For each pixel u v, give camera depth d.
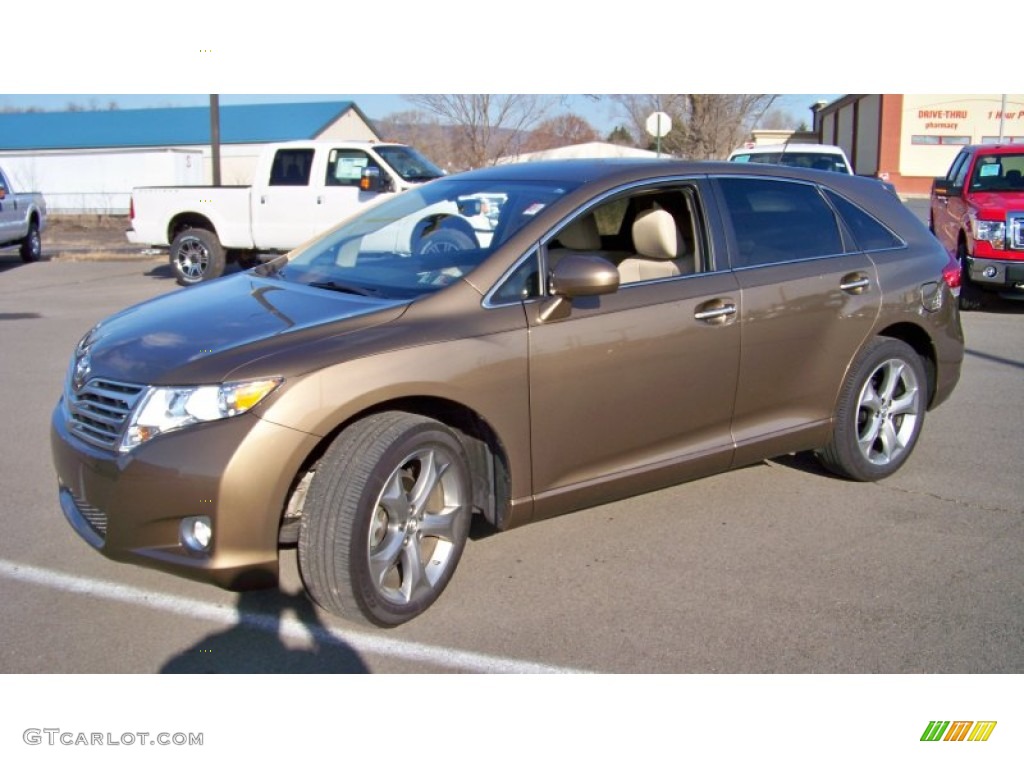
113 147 48.06
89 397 3.76
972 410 7.04
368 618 3.64
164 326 3.95
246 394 3.41
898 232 5.47
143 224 15.38
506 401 3.91
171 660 3.57
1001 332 10.30
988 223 11.09
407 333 3.73
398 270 4.32
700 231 4.67
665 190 4.63
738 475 5.57
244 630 3.78
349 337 3.65
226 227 14.93
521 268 4.08
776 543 4.61
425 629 3.80
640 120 28.95
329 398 3.49
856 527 4.81
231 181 47.91
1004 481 5.48
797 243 5.00
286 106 50.69
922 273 5.43
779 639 3.74
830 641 3.73
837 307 5.00
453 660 3.60
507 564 4.37
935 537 4.69
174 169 38.66
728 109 25.42
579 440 4.18
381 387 3.58
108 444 3.55
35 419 6.75
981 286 11.45
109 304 12.81
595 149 26.80
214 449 3.38
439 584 3.90
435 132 27.72
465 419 4.01
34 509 4.98
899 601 4.04
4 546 4.51
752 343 4.67
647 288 4.37
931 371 5.66
